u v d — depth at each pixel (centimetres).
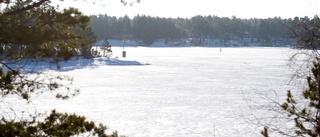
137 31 17312
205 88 2706
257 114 1577
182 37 18062
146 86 2798
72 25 439
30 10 426
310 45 426
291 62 449
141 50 11625
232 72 4184
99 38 16800
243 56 8281
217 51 11625
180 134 1325
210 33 18612
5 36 379
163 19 17850
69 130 420
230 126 1435
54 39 415
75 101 1981
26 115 1408
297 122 425
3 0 407
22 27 394
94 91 2434
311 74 419
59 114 450
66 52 450
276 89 2522
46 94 2120
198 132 1358
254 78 3459
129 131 1356
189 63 5759
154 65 5284
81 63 4697
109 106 1877
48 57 447
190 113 1723
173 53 9581
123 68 4628
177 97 2233
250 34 18688
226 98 2191
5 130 388
